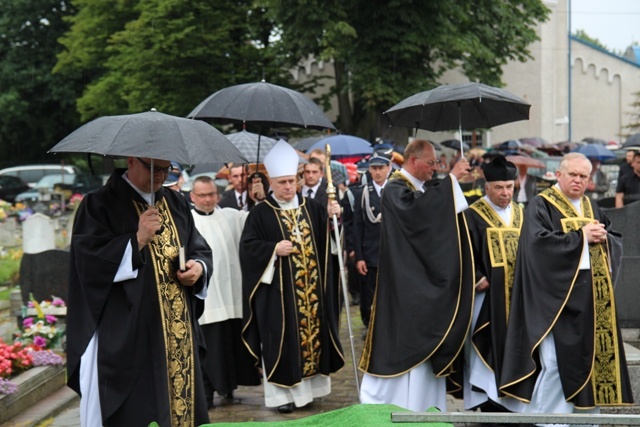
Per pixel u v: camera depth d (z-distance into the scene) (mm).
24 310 11008
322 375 8945
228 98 8773
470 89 7516
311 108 8883
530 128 43719
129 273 5562
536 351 7207
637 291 10625
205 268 5949
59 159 48594
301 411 8773
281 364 8664
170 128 5305
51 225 17562
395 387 7477
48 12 47188
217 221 9281
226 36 31375
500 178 7676
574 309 7090
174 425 5746
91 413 5664
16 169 37844
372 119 33406
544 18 32438
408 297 7312
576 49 49000
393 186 7555
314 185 12250
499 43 31250
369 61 28141
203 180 9258
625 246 12266
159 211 5906
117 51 35938
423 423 3287
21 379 8891
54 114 48156
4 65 46938
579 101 49250
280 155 8938
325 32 27906
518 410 7340
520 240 7320
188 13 30984
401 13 27719
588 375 7098
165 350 5711
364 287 11883
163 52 31375
